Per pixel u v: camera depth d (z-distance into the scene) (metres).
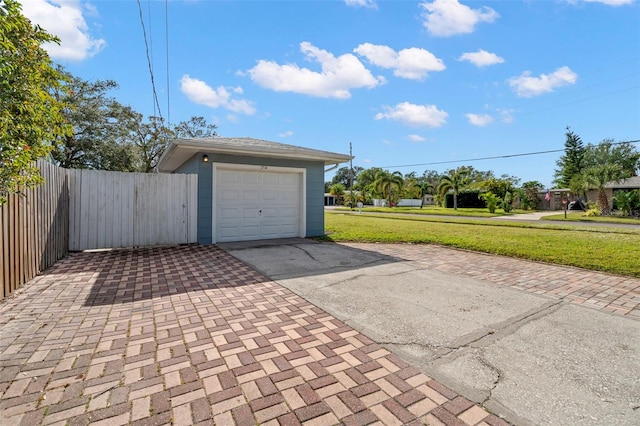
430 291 4.53
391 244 8.88
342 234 10.59
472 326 3.32
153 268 5.76
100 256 6.81
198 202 8.49
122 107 20.27
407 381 2.30
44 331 3.05
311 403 2.03
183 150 8.39
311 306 3.86
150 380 2.26
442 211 30.73
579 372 2.46
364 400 2.07
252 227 9.31
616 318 3.58
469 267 6.07
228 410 1.95
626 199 23.12
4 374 2.30
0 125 2.72
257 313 3.61
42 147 3.29
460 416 1.93
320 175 10.39
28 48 2.99
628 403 2.08
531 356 2.71
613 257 6.63
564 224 16.09
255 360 2.57
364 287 4.70
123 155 19.98
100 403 2.00
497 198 30.91
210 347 2.78
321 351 2.74
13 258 4.25
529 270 5.84
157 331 3.10
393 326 3.29
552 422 1.90
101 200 7.58
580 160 35.53
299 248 7.98
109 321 3.33
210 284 4.78
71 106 3.75
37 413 1.90
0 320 3.31
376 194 45.41
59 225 6.41
